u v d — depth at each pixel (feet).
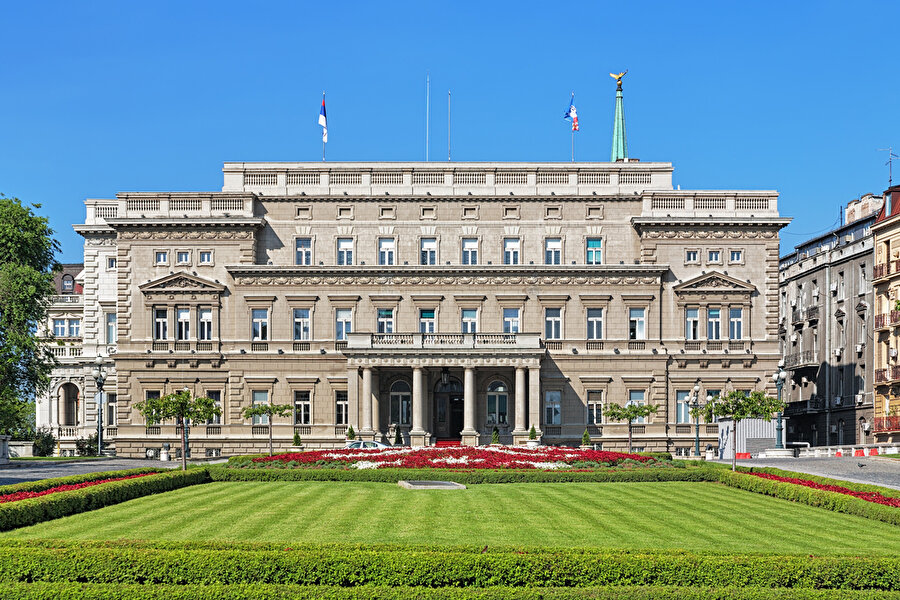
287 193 281.13
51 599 75.56
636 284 274.16
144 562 80.69
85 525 108.78
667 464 185.06
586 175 281.95
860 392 284.82
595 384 272.72
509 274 274.36
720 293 274.57
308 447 270.46
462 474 162.40
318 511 120.57
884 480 157.69
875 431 268.41
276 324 274.36
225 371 274.57
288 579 80.12
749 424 244.83
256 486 155.63
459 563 79.97
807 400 324.19
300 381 273.13
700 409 237.86
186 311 276.62
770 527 110.83
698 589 76.28
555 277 274.77
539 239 280.10
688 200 278.26
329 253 280.10
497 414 273.54
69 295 339.77
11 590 76.43
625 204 280.72
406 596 75.05
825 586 79.30
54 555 81.41
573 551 84.17
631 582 79.71
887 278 267.18
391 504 128.26
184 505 127.24
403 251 279.90
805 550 95.86
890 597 75.66
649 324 273.54
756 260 276.41
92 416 317.63
